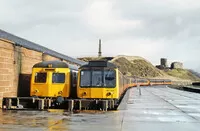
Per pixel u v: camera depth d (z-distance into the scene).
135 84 75.38
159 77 169.88
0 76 18.36
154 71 173.62
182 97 35.31
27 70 22.70
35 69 19.69
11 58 19.89
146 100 28.70
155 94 42.03
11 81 19.92
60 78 19.50
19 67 21.22
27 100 18.69
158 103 24.97
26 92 22.42
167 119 14.43
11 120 13.18
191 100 29.77
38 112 16.83
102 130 10.73
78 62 40.53
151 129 11.20
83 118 14.24
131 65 166.12
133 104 23.53
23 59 21.92
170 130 11.07
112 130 10.77
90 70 19.31
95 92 19.03
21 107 18.67
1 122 12.51
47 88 19.30
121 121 13.35
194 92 51.34
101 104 18.52
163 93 45.72
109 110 18.73
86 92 19.09
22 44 21.67
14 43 20.23
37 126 11.46
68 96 19.50
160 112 17.69
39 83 19.47
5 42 18.97
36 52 24.59
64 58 32.78
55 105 19.42
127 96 34.34
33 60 23.94
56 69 19.50
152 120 13.94
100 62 19.39
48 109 18.64
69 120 13.43
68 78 19.62
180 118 14.90
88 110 18.45
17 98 18.64
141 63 174.12
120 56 170.50
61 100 18.77
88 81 19.20
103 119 13.96
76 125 11.88
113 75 19.23
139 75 161.88
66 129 10.84
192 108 20.72
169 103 25.27
